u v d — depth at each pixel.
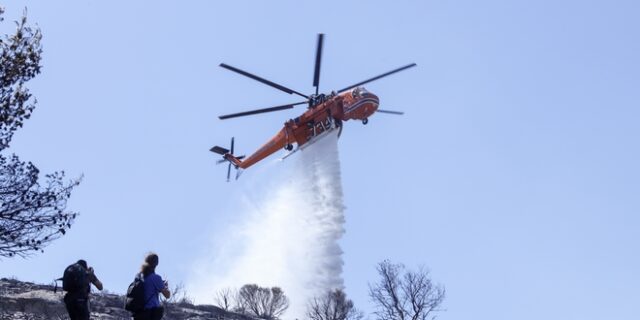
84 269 10.53
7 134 14.84
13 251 14.42
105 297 23.11
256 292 32.75
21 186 14.74
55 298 20.88
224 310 26.58
